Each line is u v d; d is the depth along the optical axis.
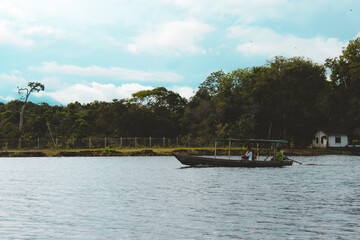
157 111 84.81
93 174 28.58
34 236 10.69
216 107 73.88
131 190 19.53
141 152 56.69
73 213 13.66
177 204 15.36
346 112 75.06
